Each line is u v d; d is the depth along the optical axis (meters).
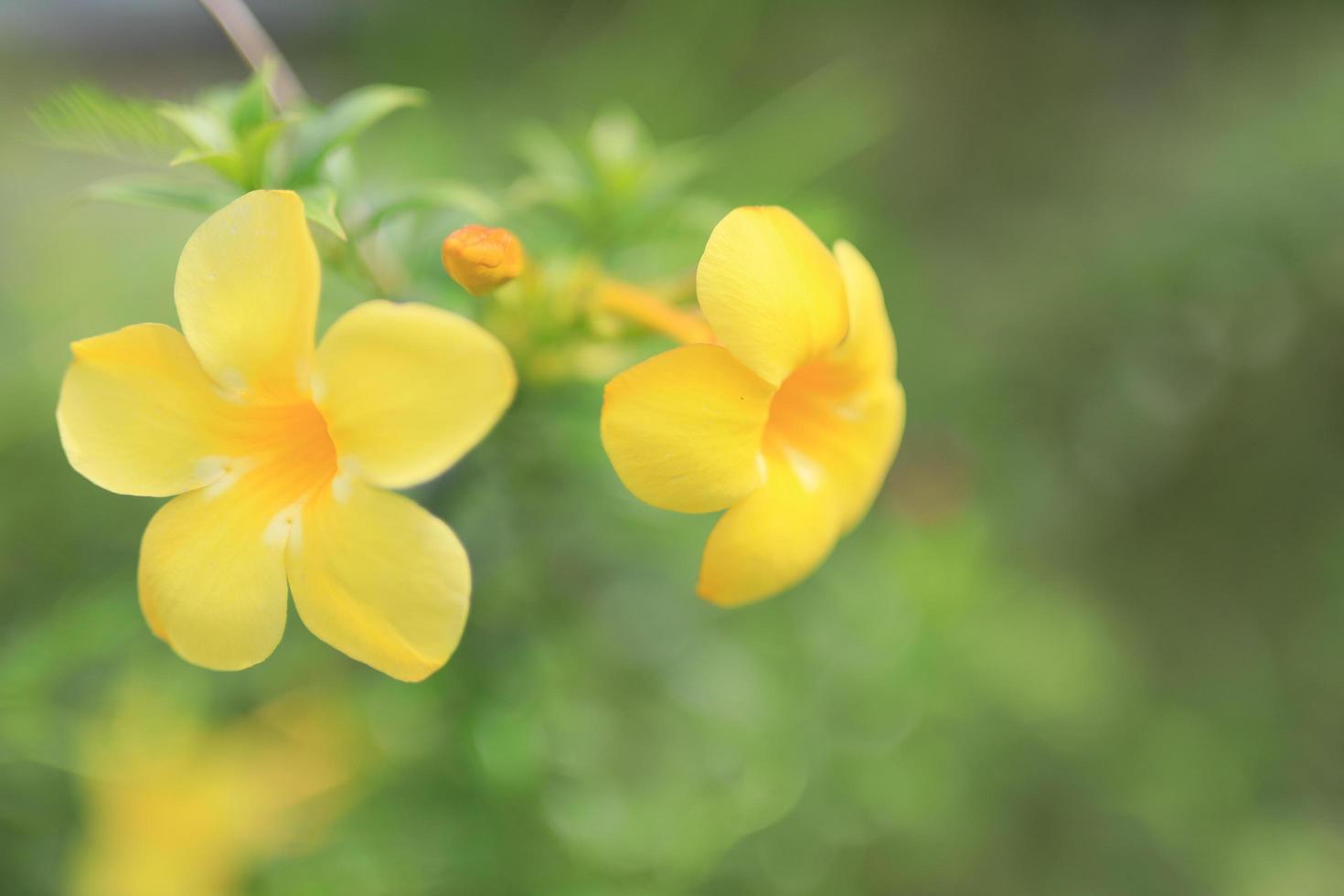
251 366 0.46
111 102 0.48
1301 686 1.06
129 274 0.72
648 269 0.55
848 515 0.49
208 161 0.48
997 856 0.87
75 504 0.63
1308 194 1.05
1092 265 1.14
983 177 1.30
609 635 0.59
